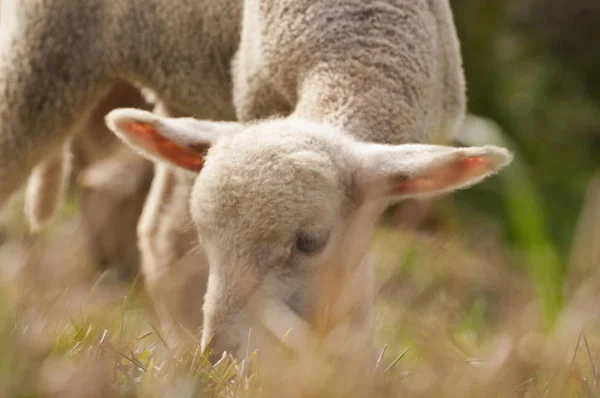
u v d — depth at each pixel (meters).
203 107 13.33
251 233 9.37
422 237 17.80
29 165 13.37
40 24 12.80
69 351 8.05
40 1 12.76
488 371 8.26
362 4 11.72
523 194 15.27
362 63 11.55
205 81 13.10
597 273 12.66
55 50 12.88
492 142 17.95
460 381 7.99
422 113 11.88
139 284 15.74
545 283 13.63
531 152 28.64
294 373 7.77
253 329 9.18
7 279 8.80
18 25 12.96
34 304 9.39
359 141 10.95
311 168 9.63
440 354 9.45
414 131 11.73
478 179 10.21
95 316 9.73
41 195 14.51
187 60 13.06
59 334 8.38
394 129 11.43
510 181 15.45
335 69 11.55
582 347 10.35
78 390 7.03
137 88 14.71
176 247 13.14
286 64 11.90
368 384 7.74
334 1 11.74
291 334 9.10
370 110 11.36
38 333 7.94
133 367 7.92
